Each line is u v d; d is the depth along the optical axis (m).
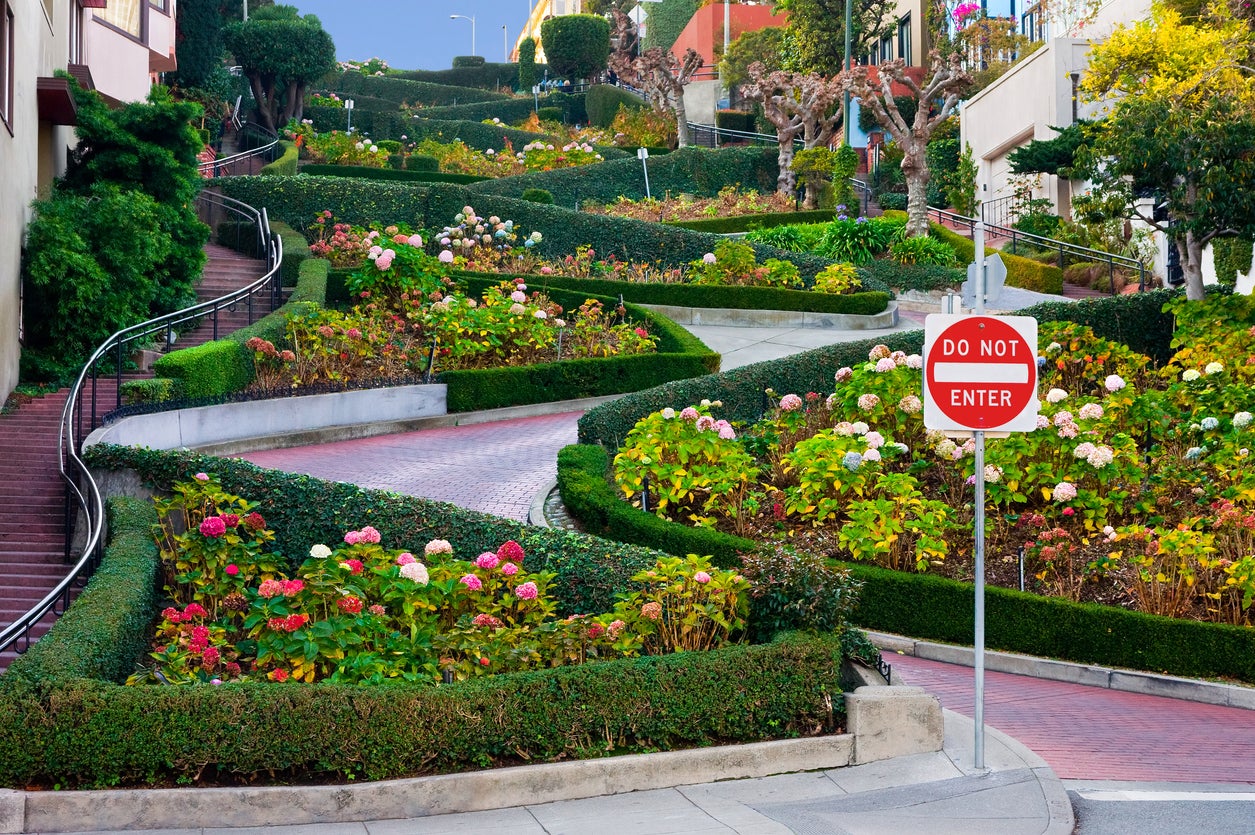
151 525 11.67
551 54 76.19
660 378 22.34
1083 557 13.53
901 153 47.94
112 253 18.83
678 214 40.47
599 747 8.43
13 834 7.34
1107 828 7.63
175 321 20.12
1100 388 18.84
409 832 7.43
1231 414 16.27
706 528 13.52
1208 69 25.22
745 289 27.72
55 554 12.16
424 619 9.97
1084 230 34.16
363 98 67.62
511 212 31.05
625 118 57.22
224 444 17.53
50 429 15.34
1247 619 12.01
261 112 55.59
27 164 18.41
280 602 9.76
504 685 8.28
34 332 18.14
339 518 11.84
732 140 58.34
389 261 22.81
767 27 61.22
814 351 19.41
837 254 32.25
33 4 19.03
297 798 7.60
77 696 7.72
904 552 13.45
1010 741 9.28
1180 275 29.72
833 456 14.12
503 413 20.89
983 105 42.94
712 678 8.75
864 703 8.88
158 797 7.49
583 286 27.39
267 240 25.83
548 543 11.05
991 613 12.23
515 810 7.89
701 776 8.45
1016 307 28.78
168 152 21.86
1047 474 14.30
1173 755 9.44
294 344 20.42
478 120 69.62
